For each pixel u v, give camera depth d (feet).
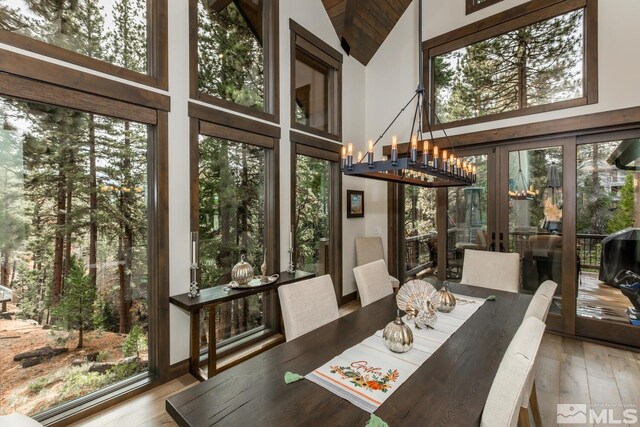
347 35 14.42
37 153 6.57
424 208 15.29
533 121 11.96
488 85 13.24
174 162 8.59
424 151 6.25
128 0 7.95
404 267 16.02
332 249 15.06
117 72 7.47
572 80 11.41
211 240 9.82
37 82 6.31
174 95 8.59
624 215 10.69
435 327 6.25
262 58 11.65
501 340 5.63
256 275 11.28
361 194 16.69
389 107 15.99
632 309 10.53
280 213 11.86
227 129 9.97
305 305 6.68
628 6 10.27
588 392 7.86
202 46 9.64
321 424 3.41
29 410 6.48
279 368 4.62
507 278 9.77
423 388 4.12
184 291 8.82
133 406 7.31
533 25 12.23
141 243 8.23
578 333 11.30
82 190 7.21
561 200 11.66
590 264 11.21
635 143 10.49
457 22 13.87
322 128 14.43
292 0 12.42
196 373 8.59
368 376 4.42
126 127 7.91
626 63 10.27
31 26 6.42
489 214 13.26
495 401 3.41
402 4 14.99
